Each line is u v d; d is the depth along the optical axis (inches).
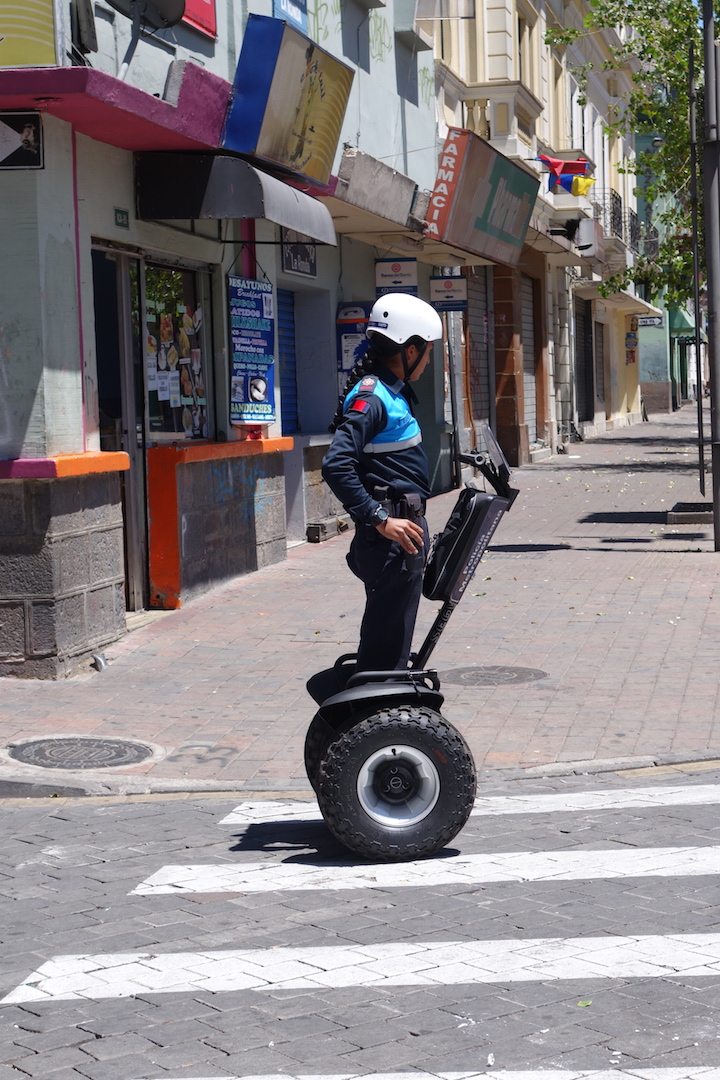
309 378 683.4
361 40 709.3
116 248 429.7
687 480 966.4
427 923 192.4
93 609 396.5
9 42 347.9
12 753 301.9
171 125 391.9
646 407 2434.8
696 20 890.7
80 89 343.0
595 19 932.0
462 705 336.8
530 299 1237.7
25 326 366.3
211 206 430.6
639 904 197.5
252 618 454.0
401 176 658.8
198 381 508.4
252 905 203.5
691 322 2564.0
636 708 330.3
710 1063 145.1
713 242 563.5
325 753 223.3
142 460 462.0
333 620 449.4
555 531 679.1
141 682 369.4
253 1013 162.2
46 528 366.6
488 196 792.9
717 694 341.7
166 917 199.2
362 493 218.5
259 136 441.4
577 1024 155.9
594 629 427.2
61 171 379.6
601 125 1587.1
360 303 698.8
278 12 566.3
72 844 240.8
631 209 1721.2
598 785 273.1
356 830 220.7
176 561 466.9
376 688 221.9
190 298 502.0
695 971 170.7
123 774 286.0
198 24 481.1
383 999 165.0
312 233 476.1
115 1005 166.2
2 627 371.9
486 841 234.2
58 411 376.2
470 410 1042.1
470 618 451.5
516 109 997.8
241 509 534.9
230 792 277.9
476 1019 158.1
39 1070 149.0
